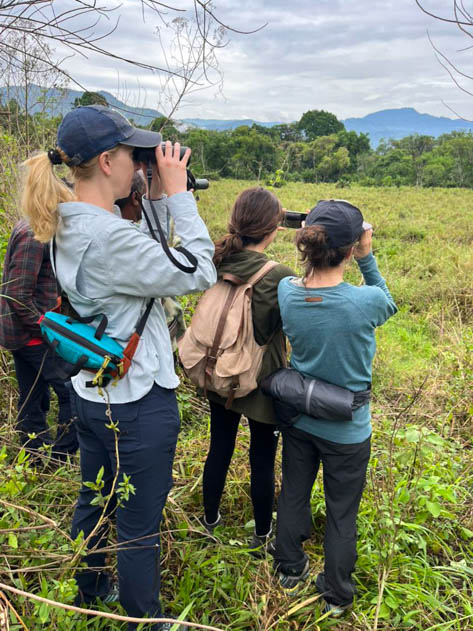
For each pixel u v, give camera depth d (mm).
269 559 2199
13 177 3590
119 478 1600
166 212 1684
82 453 1746
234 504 2590
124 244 1407
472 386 3576
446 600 2062
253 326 1940
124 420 1524
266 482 2156
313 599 1927
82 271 1443
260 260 1953
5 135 3578
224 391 1970
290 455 1997
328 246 1735
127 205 1918
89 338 1468
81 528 1787
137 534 1621
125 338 1506
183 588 1943
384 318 1823
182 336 2262
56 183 1428
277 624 1884
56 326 1486
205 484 2262
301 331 1816
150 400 1548
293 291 1838
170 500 2391
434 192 31672
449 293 5965
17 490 1775
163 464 1591
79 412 1625
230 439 2199
